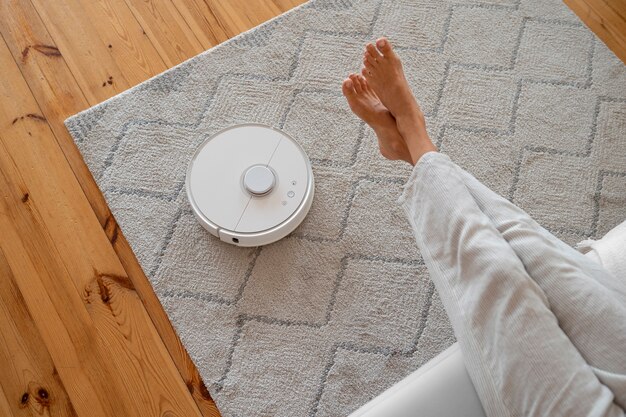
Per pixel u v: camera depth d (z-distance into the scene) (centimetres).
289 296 144
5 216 153
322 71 169
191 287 146
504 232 104
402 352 139
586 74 168
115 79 168
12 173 158
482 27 174
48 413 136
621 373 90
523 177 156
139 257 149
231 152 151
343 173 156
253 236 144
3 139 161
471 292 99
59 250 150
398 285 145
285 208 146
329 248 148
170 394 137
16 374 139
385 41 140
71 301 145
